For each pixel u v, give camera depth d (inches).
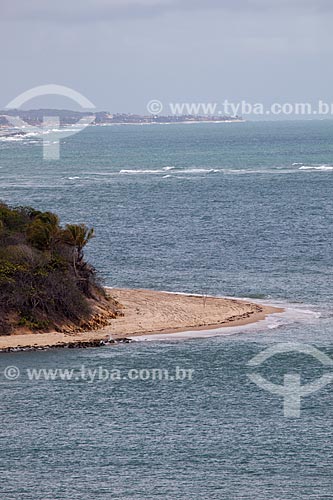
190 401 3745.1
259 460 3171.8
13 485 2979.8
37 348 4367.6
